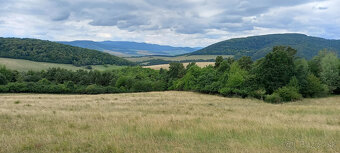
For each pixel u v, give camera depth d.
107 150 8.00
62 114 17.41
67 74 86.81
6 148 8.09
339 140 9.76
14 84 60.31
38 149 8.16
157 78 96.88
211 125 12.60
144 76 97.50
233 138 9.89
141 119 14.74
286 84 47.12
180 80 74.75
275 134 10.68
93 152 7.84
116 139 9.37
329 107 27.72
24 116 16.16
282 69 47.38
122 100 36.53
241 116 17.97
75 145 8.52
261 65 49.97
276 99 39.88
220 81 57.78
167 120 14.22
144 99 39.22
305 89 48.56
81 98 39.81
